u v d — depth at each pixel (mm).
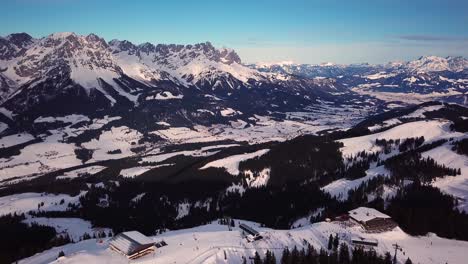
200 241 181875
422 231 198000
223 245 176125
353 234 187500
